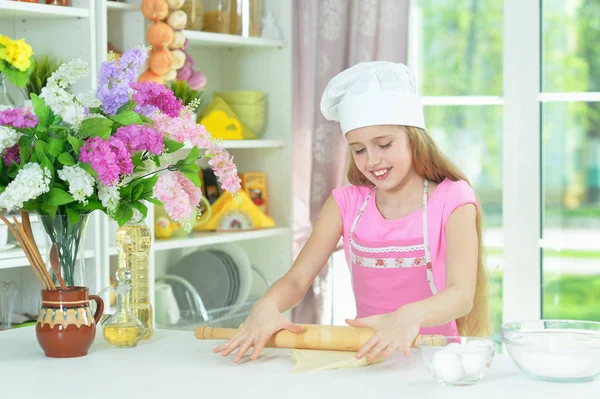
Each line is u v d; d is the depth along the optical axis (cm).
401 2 364
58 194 178
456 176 233
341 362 175
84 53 300
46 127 182
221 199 367
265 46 375
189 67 340
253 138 372
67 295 185
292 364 179
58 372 173
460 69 376
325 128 378
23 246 186
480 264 229
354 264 241
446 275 216
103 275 304
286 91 374
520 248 364
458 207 222
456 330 232
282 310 214
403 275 232
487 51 372
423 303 188
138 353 189
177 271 366
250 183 374
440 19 378
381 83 220
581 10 359
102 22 302
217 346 192
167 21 324
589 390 158
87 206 183
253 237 360
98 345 198
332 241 242
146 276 207
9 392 159
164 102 191
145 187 190
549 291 367
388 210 237
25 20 308
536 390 158
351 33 372
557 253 364
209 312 352
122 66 189
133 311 205
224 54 390
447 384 162
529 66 360
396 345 174
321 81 376
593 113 359
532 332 177
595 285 363
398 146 221
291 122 375
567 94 359
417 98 226
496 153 371
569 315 366
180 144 192
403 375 169
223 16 354
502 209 369
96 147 174
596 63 359
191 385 163
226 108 365
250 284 359
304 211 381
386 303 236
